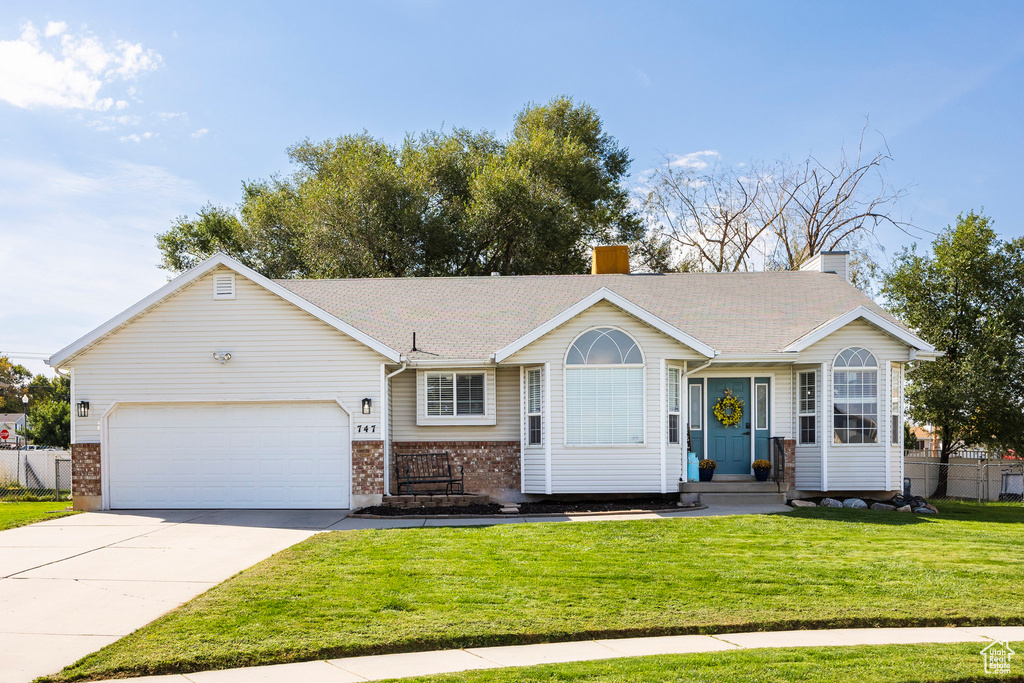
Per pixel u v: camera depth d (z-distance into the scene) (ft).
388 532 44.42
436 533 44.01
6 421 192.03
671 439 57.82
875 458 59.72
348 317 66.95
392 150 134.62
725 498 58.08
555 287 74.18
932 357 60.18
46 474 84.79
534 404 58.13
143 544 41.93
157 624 26.99
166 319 56.13
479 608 28.73
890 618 27.86
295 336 56.03
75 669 22.85
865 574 33.78
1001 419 84.33
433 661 23.82
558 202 118.21
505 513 52.75
